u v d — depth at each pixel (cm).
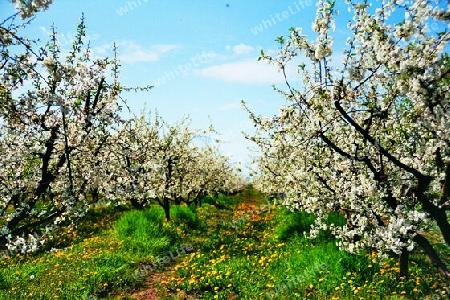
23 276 900
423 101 403
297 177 837
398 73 429
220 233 1423
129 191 780
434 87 395
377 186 577
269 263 913
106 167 762
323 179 813
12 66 472
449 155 461
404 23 409
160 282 870
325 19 484
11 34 412
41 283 850
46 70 492
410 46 416
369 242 617
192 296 763
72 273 907
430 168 610
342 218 1092
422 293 635
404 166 484
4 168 683
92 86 675
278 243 1125
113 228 1526
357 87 504
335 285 705
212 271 862
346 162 703
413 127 558
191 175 2145
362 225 636
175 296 764
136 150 811
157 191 1517
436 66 390
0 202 659
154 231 1272
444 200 482
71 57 655
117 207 2177
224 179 3075
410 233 549
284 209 1573
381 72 480
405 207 575
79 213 661
